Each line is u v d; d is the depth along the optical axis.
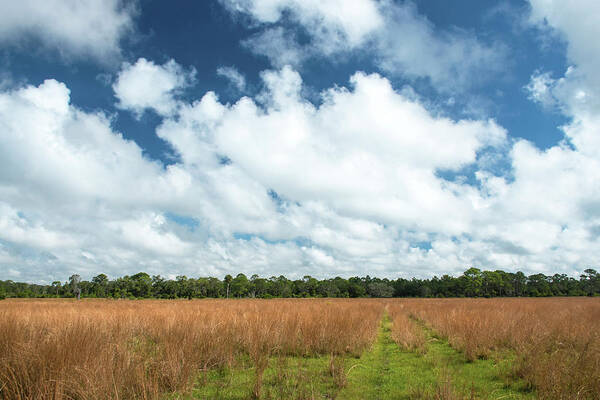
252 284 85.50
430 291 89.75
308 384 5.80
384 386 5.86
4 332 6.29
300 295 87.00
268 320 10.42
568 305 27.38
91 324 7.07
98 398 4.21
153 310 16.16
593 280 90.50
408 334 10.77
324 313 12.54
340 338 9.02
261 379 5.80
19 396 4.08
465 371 6.93
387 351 9.45
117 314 12.36
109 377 4.64
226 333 8.54
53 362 4.81
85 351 5.31
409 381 6.16
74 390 4.32
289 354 8.43
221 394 5.25
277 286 87.81
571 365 5.68
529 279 94.44
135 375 4.94
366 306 24.30
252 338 8.31
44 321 8.94
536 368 5.92
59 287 68.56
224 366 6.88
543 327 10.59
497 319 12.46
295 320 10.26
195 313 12.17
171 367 5.57
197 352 6.69
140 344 7.45
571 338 8.96
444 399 4.75
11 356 5.16
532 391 5.45
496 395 5.31
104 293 63.78
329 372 6.67
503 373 6.48
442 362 7.78
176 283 66.50
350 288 90.75
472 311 17.14
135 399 4.52
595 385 4.87
